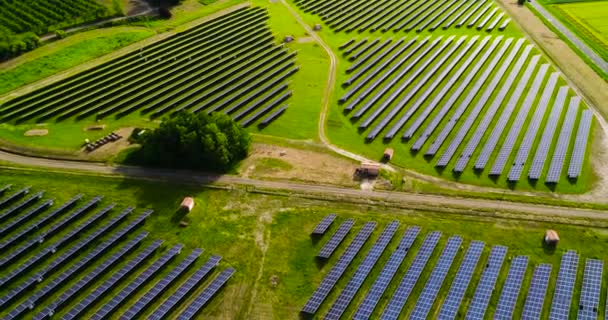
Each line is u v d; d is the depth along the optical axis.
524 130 120.88
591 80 145.38
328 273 81.38
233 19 193.50
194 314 74.31
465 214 94.06
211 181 104.25
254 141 119.81
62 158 110.88
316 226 91.62
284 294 78.56
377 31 189.12
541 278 78.50
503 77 150.12
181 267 81.62
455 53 168.62
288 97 141.25
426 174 106.56
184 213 94.69
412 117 129.88
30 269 81.38
